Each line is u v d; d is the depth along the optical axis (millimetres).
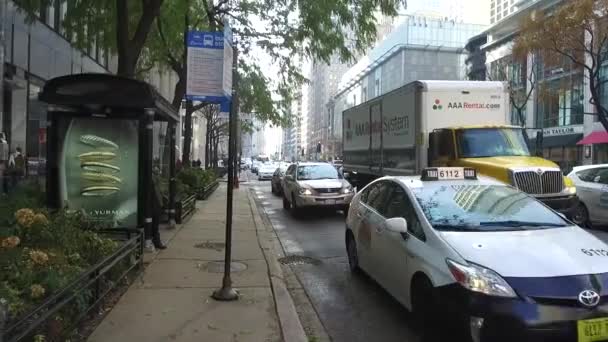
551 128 45250
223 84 6496
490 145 13805
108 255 6398
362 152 20656
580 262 4855
